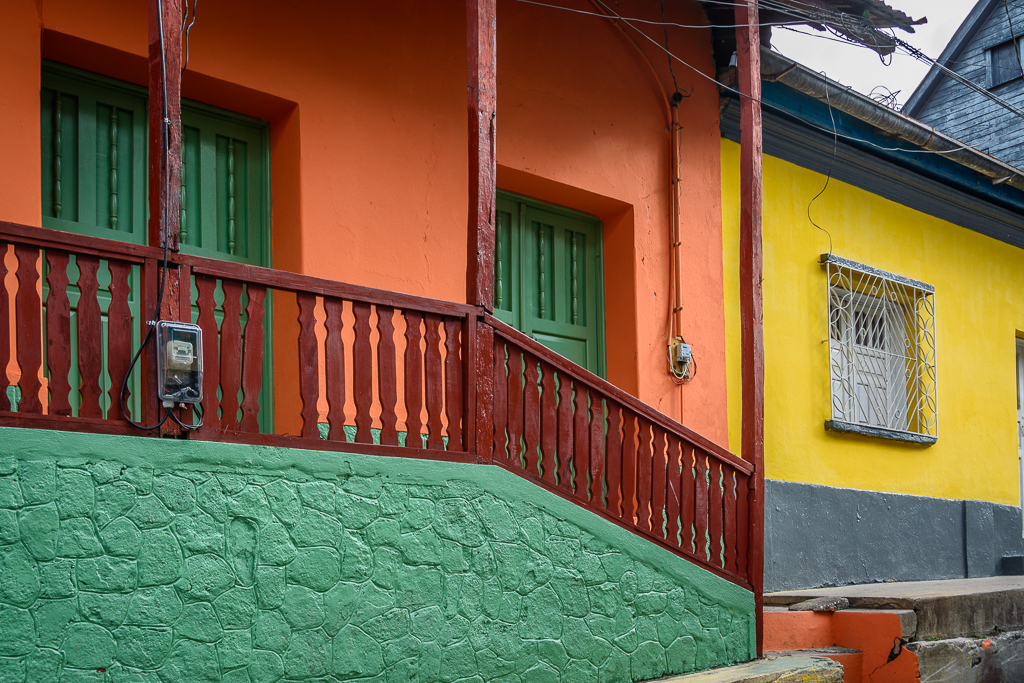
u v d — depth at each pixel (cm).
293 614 431
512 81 716
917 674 653
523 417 532
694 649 588
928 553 975
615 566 554
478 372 510
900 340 1011
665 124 824
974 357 1088
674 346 796
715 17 854
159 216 415
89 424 391
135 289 566
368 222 628
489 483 505
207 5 570
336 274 607
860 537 902
